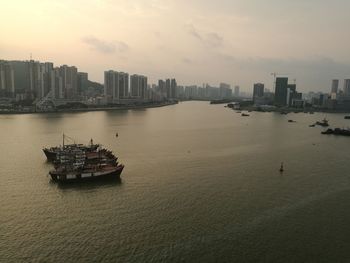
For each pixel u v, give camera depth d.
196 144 171.25
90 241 65.12
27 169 115.38
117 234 68.06
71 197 88.69
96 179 103.25
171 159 134.12
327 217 78.56
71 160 113.62
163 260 59.09
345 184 104.56
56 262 57.88
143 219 75.31
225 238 67.25
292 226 73.38
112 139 182.25
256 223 74.31
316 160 139.00
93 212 79.00
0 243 64.00
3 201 85.50
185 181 103.94
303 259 60.38
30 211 79.31
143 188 96.62
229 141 184.00
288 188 99.31
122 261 58.50
